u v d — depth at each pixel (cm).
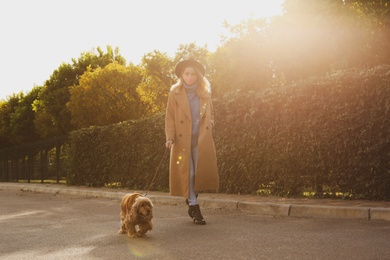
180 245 524
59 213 915
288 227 642
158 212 884
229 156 1150
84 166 1834
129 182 1567
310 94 960
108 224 720
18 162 2931
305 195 994
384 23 1694
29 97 4738
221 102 1177
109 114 3788
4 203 1233
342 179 922
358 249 473
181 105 700
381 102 857
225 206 927
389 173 858
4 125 4956
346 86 900
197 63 709
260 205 847
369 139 873
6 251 521
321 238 543
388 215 686
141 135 1517
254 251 480
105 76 3825
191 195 697
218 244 524
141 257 467
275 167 1042
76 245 545
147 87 3778
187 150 695
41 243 565
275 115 1037
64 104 4231
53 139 2302
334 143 926
